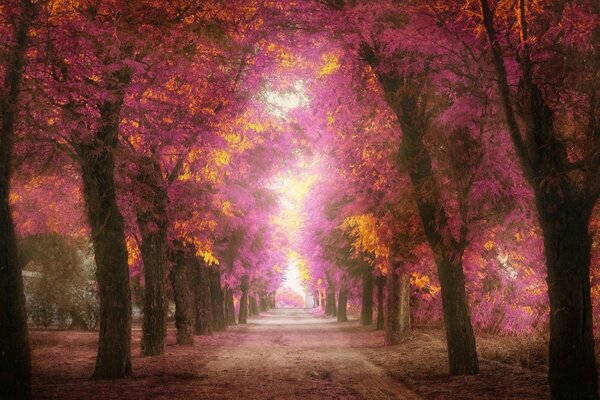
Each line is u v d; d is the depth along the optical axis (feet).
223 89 46.29
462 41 31.96
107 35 35.04
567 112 27.86
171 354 59.26
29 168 42.91
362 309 120.78
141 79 43.16
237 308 200.85
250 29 42.39
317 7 38.83
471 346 40.55
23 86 32.35
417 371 44.19
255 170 77.30
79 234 66.74
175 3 38.09
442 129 36.99
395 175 53.62
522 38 26.76
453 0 31.35
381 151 55.11
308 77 53.88
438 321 87.40
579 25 26.18
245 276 131.85
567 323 26.18
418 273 68.74
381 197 60.85
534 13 28.86
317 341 82.07
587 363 26.00
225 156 59.72
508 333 63.93
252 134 62.54
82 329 98.63
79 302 98.58
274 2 39.81
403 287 71.00
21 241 83.97
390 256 69.21
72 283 93.40
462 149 37.11
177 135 46.91
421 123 40.57
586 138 26.43
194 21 39.45
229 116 50.26
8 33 28.73
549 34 27.58
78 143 39.91
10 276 26.25
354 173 62.85
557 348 26.40
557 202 26.58
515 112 31.50
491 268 65.98
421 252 54.03
